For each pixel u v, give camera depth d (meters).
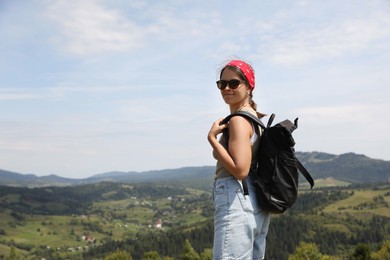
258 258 3.99
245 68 4.11
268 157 3.77
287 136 3.68
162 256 162.00
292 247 157.88
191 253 104.81
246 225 3.75
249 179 3.87
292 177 3.73
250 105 4.23
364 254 92.44
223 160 3.70
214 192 3.99
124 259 114.00
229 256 3.74
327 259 83.06
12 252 149.25
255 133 3.83
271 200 3.74
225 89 4.10
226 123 3.92
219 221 3.86
